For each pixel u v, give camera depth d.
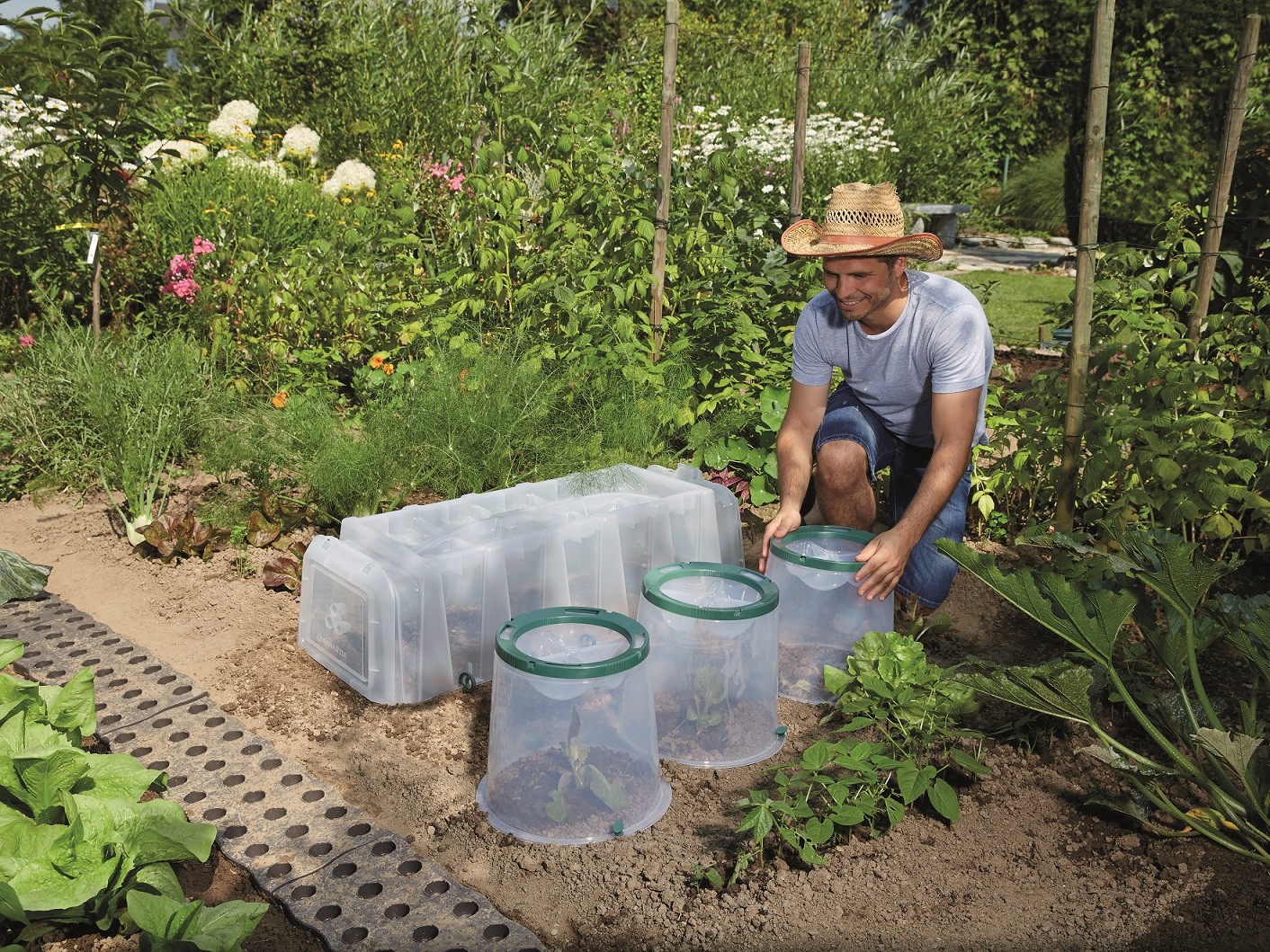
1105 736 2.27
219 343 5.11
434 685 2.79
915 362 2.86
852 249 2.60
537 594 2.99
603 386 4.13
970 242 13.12
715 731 2.53
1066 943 1.93
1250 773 2.13
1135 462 3.34
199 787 2.32
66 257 5.97
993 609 3.41
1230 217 4.37
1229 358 3.88
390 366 4.96
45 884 1.87
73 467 4.20
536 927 1.96
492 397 4.10
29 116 5.50
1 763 2.01
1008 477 3.75
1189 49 12.89
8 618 3.15
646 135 6.98
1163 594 2.26
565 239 4.66
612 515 3.06
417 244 5.20
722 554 3.34
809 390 3.12
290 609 3.29
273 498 3.89
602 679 2.16
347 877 2.05
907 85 13.50
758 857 2.13
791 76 12.93
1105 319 4.04
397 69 10.42
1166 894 2.06
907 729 2.51
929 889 2.07
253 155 8.91
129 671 2.83
